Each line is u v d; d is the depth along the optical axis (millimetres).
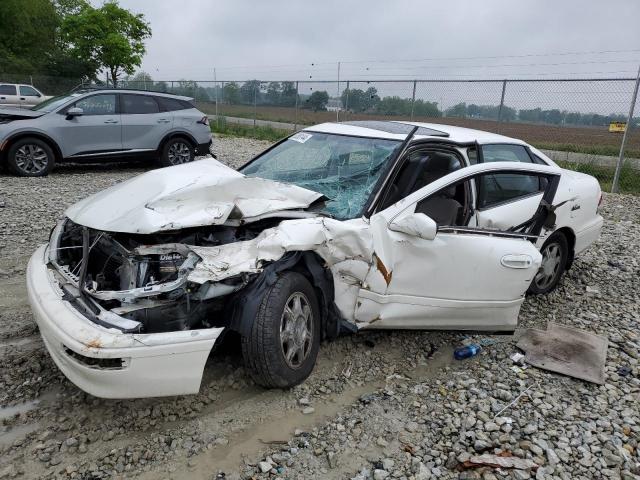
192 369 2732
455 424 3113
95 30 30484
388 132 4293
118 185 3795
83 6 34656
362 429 3039
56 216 7078
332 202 3762
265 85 22859
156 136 11266
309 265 3287
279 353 3066
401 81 16250
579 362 3889
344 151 4176
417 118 16141
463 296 3758
